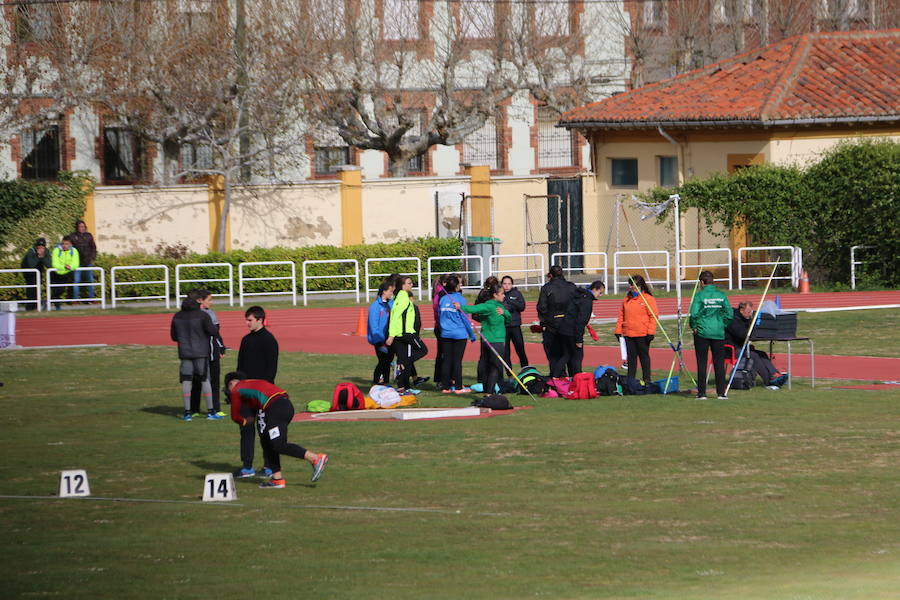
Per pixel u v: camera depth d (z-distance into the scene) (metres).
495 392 49.78
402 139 115.88
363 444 39.22
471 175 109.19
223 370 58.62
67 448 39.44
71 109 106.06
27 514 29.55
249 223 103.38
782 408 44.94
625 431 40.66
